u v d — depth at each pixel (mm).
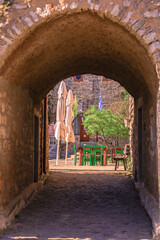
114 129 19375
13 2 4609
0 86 4762
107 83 28000
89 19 4910
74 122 27828
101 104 24859
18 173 6016
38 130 8766
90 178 10422
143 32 4422
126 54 5879
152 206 5020
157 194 4969
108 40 5750
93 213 5781
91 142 26953
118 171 12453
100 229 4734
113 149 17141
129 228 4762
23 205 6055
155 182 5258
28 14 4598
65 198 7195
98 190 8219
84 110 27906
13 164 5574
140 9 4469
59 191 8078
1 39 4566
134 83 7508
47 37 5219
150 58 4484
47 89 8852
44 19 4602
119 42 5492
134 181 8727
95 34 5660
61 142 25594
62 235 4410
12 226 4797
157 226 4234
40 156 9562
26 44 4906
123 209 6070
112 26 4883
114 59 6996
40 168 9586
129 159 12992
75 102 24469
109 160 18469
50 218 5391
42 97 9109
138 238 4266
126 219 5309
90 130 20703
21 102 6293
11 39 4566
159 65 4328
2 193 4812
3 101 4906
